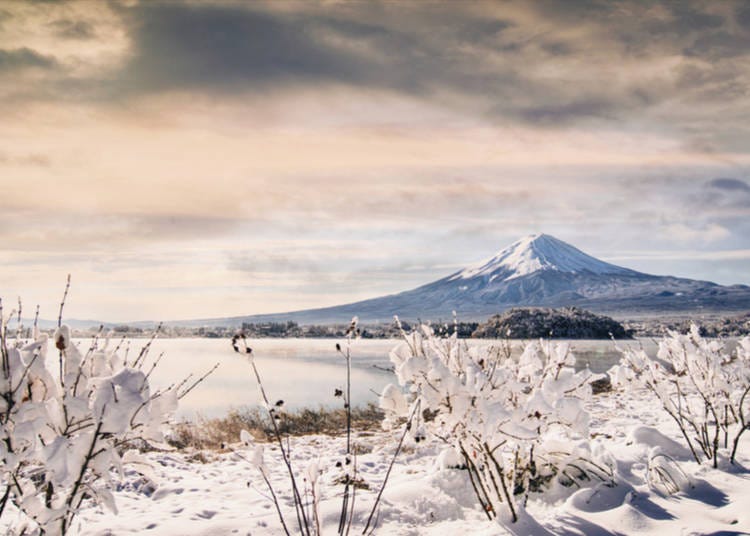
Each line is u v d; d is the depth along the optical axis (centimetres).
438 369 462
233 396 2012
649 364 706
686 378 679
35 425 308
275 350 6366
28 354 339
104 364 369
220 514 517
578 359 2992
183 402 1847
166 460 787
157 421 360
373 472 713
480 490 560
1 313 329
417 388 487
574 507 514
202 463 801
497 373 525
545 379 539
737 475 603
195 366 3541
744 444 738
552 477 575
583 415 492
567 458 582
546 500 556
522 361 581
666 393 690
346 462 423
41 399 339
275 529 465
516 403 540
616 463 618
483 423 456
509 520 471
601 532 456
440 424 506
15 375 321
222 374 2972
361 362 3697
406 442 869
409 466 739
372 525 479
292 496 577
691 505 512
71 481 314
